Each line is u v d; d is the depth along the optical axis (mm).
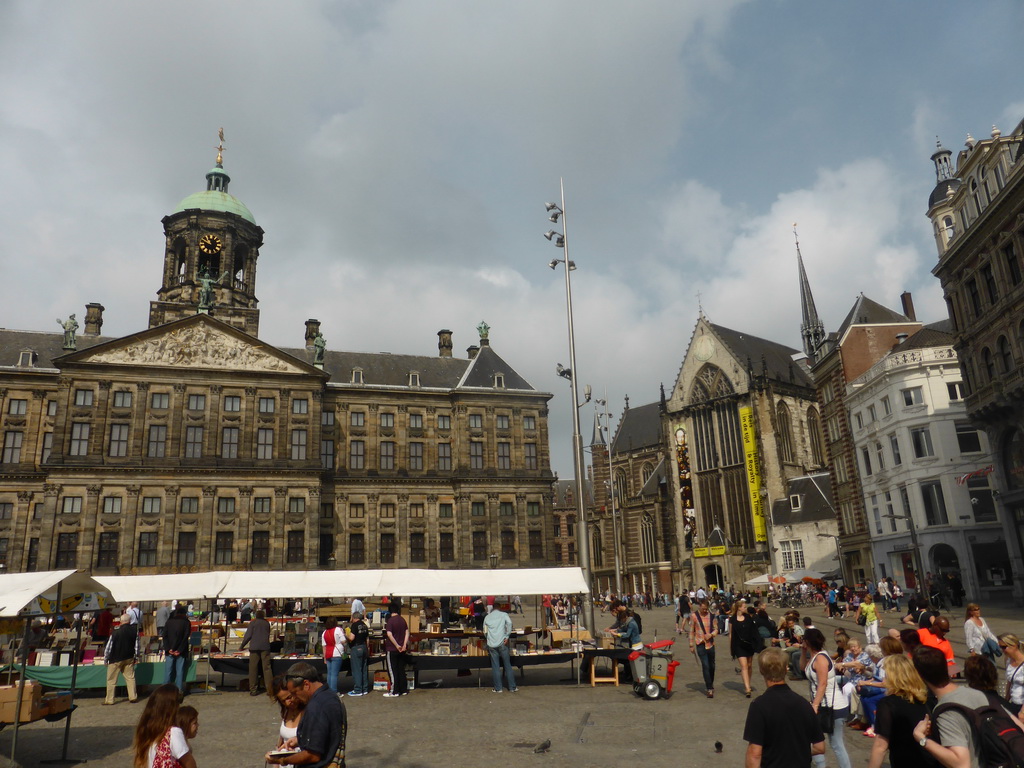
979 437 50938
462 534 78000
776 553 88000
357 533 76250
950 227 50844
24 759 14812
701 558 97562
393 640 21766
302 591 24500
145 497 66375
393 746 15047
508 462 81562
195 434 69250
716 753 13914
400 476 78188
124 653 22062
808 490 87750
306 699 8711
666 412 107375
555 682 24031
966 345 43469
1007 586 48031
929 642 16312
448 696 21578
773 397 95688
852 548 62750
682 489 103375
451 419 82312
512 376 86188
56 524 63688
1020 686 10867
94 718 19516
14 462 66875
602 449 123812
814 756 10094
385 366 84562
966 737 6785
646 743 14859
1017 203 37250
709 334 103438
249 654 24422
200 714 19656
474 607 41031
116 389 68125
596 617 62188
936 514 51094
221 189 84188
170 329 70500
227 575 25250
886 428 55812
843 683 13422
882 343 63969
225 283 77750
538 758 13812
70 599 18344
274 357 73125
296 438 72562
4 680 18844
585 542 33031
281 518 69188
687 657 30000
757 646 20094
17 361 69938
